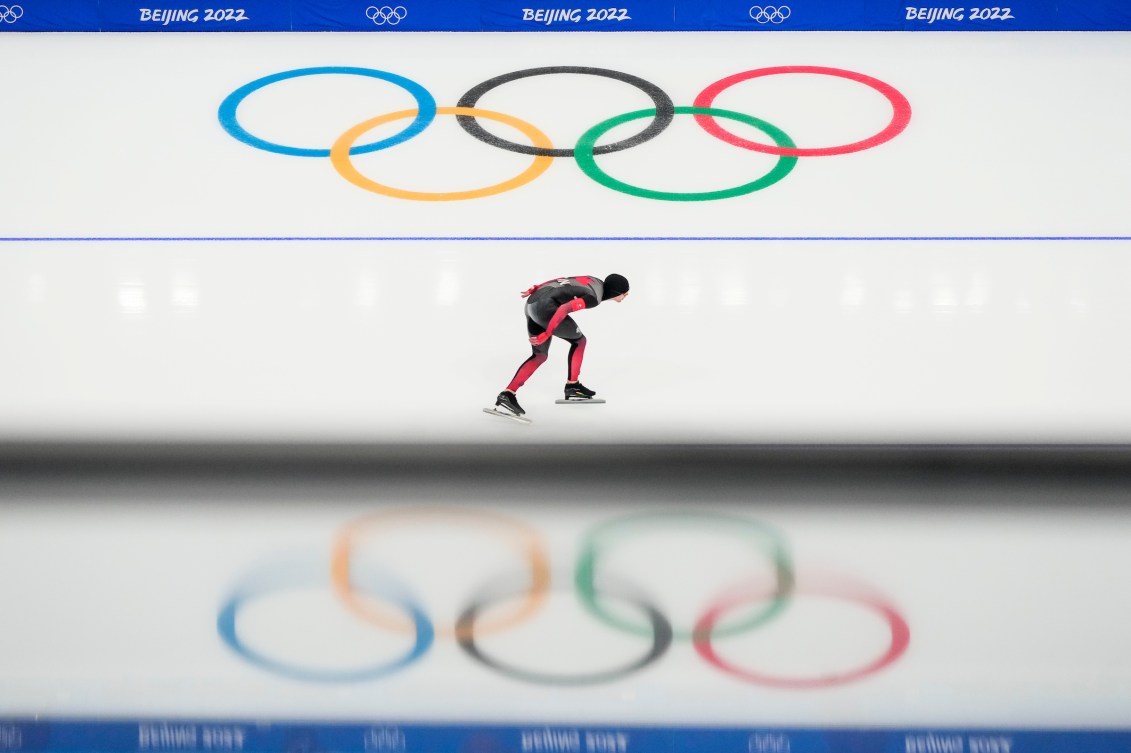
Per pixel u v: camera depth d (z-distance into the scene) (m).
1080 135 14.04
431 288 11.99
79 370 10.82
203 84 15.23
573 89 15.27
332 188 13.44
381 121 14.63
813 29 16.45
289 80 15.38
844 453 9.88
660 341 11.34
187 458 9.80
